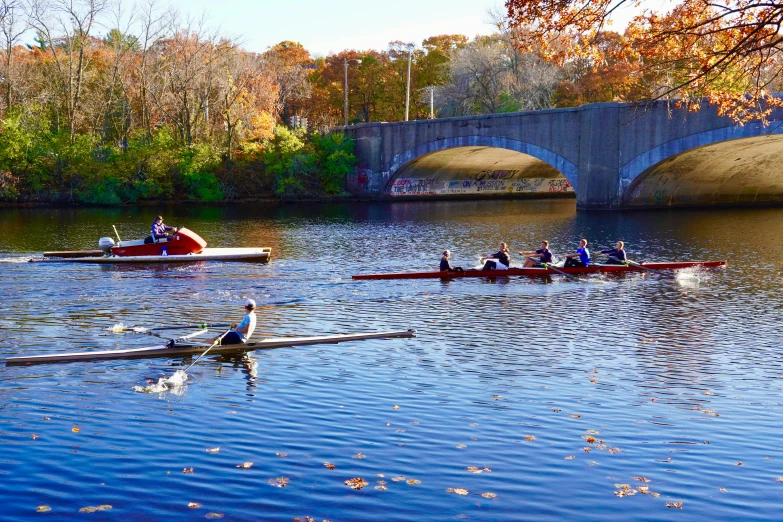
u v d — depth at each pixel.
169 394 13.84
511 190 79.06
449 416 12.82
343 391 14.08
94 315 20.41
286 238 39.66
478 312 21.17
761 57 11.95
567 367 15.81
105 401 13.41
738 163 53.66
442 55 90.81
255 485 10.19
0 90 66.44
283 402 13.43
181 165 66.81
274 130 74.19
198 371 15.30
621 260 28.72
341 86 92.12
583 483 10.37
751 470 10.83
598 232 41.62
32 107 65.19
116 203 64.00
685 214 52.03
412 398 13.72
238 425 12.30
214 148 68.62
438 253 33.59
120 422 12.39
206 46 71.38
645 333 18.78
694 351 17.16
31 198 64.06
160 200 67.62
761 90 13.55
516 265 29.50
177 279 26.25
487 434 12.02
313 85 92.00
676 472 10.73
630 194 53.84
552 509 9.65
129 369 15.38
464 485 10.27
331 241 38.25
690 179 56.25
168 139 66.38
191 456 11.06
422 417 12.76
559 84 73.62
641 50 12.85
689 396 14.03
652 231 41.84
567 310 21.45
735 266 29.50
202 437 11.78
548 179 79.31
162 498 9.80
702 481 10.47
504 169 75.75
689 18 12.34
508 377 15.05
